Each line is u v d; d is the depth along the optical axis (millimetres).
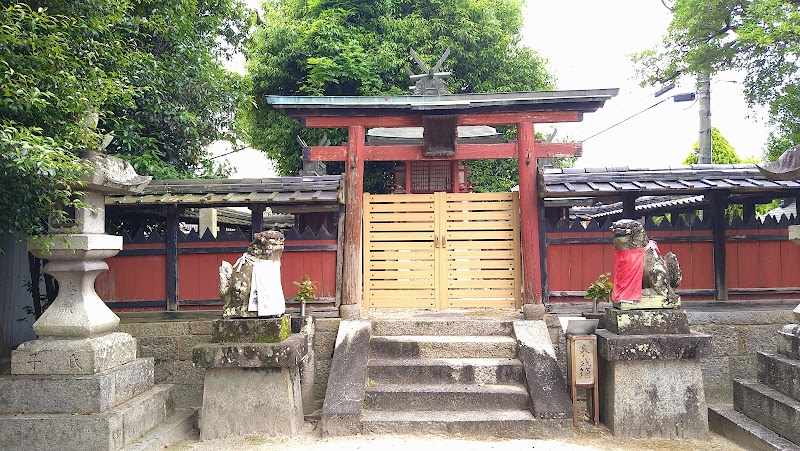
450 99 7887
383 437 6164
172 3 9734
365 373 6934
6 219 5516
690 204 11680
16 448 5301
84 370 5578
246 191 8594
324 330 8008
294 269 8500
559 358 7820
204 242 8586
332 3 19875
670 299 6406
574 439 6121
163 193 8539
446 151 8617
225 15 12203
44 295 8836
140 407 5930
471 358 7371
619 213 14062
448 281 8914
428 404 6660
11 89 5129
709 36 14266
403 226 9023
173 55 10438
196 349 6281
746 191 8250
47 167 4730
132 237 8586
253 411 6359
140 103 10141
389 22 18938
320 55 19141
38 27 5504
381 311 8883
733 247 8438
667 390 6246
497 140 15258
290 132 19766
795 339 5965
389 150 8781
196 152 11844
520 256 8805
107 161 5906
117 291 8523
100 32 7016
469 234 8930
